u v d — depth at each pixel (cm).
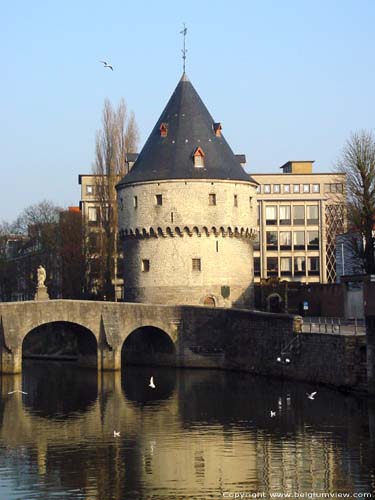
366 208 6938
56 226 10188
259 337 6656
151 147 8081
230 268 7881
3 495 3180
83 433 4350
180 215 7738
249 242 8162
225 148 8156
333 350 5466
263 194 12131
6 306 6925
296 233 12131
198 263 7800
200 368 7288
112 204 8481
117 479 3397
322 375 5634
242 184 7988
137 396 5644
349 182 7100
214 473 3459
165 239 7819
